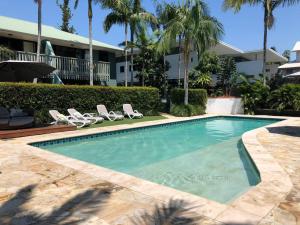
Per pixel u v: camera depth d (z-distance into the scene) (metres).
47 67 13.06
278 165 6.78
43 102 14.71
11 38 21.58
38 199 4.81
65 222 3.98
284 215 4.10
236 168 8.00
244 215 4.11
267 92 22.22
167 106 23.66
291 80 25.80
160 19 26.62
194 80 28.22
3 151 8.66
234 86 27.42
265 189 5.15
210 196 5.96
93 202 4.66
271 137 10.88
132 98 19.56
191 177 7.24
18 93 13.66
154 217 4.09
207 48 20.70
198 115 21.69
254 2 22.94
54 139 11.29
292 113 20.86
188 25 19.47
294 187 5.25
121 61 37.62
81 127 14.30
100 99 17.64
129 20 25.41
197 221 3.95
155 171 7.87
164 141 12.52
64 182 5.68
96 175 6.14
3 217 4.14
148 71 30.38
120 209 4.38
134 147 11.25
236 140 12.73
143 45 27.31
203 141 12.51
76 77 23.52
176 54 32.09
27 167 6.82
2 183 5.64
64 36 24.08
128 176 6.05
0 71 12.92
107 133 13.33
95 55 26.72
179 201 4.66
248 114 22.59
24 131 11.70
